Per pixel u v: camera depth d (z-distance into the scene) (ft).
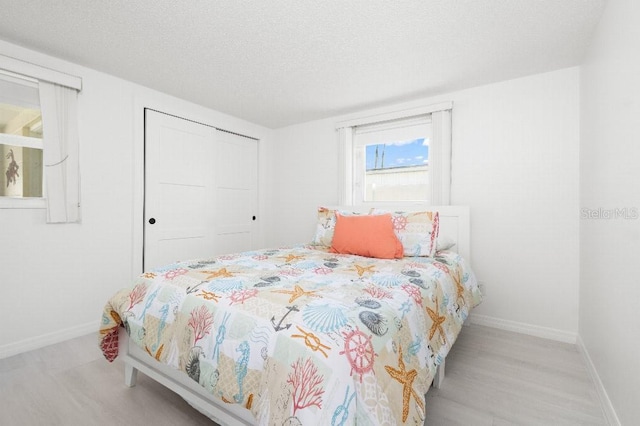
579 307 6.88
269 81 8.02
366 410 2.57
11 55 6.20
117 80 7.84
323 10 5.17
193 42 6.19
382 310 3.51
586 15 5.23
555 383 5.29
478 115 8.20
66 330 7.01
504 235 7.83
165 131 9.00
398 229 7.41
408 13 5.22
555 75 7.23
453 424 4.23
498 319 7.89
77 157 7.14
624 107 4.17
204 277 4.61
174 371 4.31
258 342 3.10
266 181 12.51
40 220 6.68
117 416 4.35
